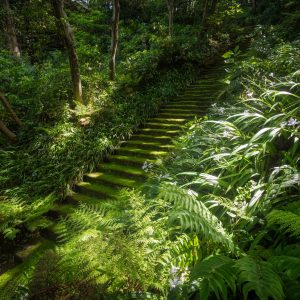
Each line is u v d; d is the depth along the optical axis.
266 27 8.98
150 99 6.93
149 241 2.04
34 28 6.16
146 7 14.43
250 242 2.02
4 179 4.99
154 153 4.91
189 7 13.70
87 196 4.52
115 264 1.86
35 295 2.04
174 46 8.61
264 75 4.73
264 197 2.10
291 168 2.11
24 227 4.11
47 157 5.36
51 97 6.59
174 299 1.72
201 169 3.25
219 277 1.44
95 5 14.24
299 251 1.65
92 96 6.71
